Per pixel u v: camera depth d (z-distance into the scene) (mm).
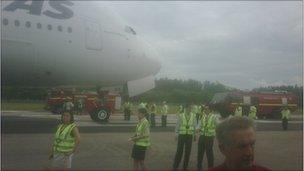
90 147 15242
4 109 50219
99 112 27953
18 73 20938
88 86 24688
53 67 21406
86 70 22594
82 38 21828
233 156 2549
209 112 11297
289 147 16906
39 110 48688
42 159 12484
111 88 25797
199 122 11273
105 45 22734
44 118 29891
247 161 2537
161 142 17500
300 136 21375
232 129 2553
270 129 26250
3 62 19922
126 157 13305
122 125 25328
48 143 15680
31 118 29688
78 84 23672
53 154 8312
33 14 20312
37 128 21062
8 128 20734
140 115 9766
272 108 42531
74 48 21578
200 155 11359
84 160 12617
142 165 9852
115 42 23156
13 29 19625
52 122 25422
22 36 19875
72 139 8242
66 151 8195
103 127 23281
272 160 13703
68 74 22219
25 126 22141
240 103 41125
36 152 13656
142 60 24359
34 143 15586
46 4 20938
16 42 19750
